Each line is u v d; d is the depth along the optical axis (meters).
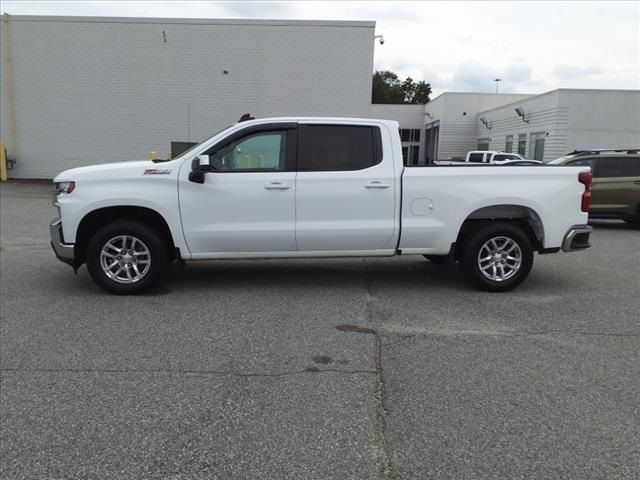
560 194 6.36
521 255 6.39
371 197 6.18
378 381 3.97
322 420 3.40
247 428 3.30
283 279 7.08
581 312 5.71
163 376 4.04
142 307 5.76
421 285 6.82
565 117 25.81
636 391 3.83
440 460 2.98
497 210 6.45
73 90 21.38
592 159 12.71
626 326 5.26
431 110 45.78
